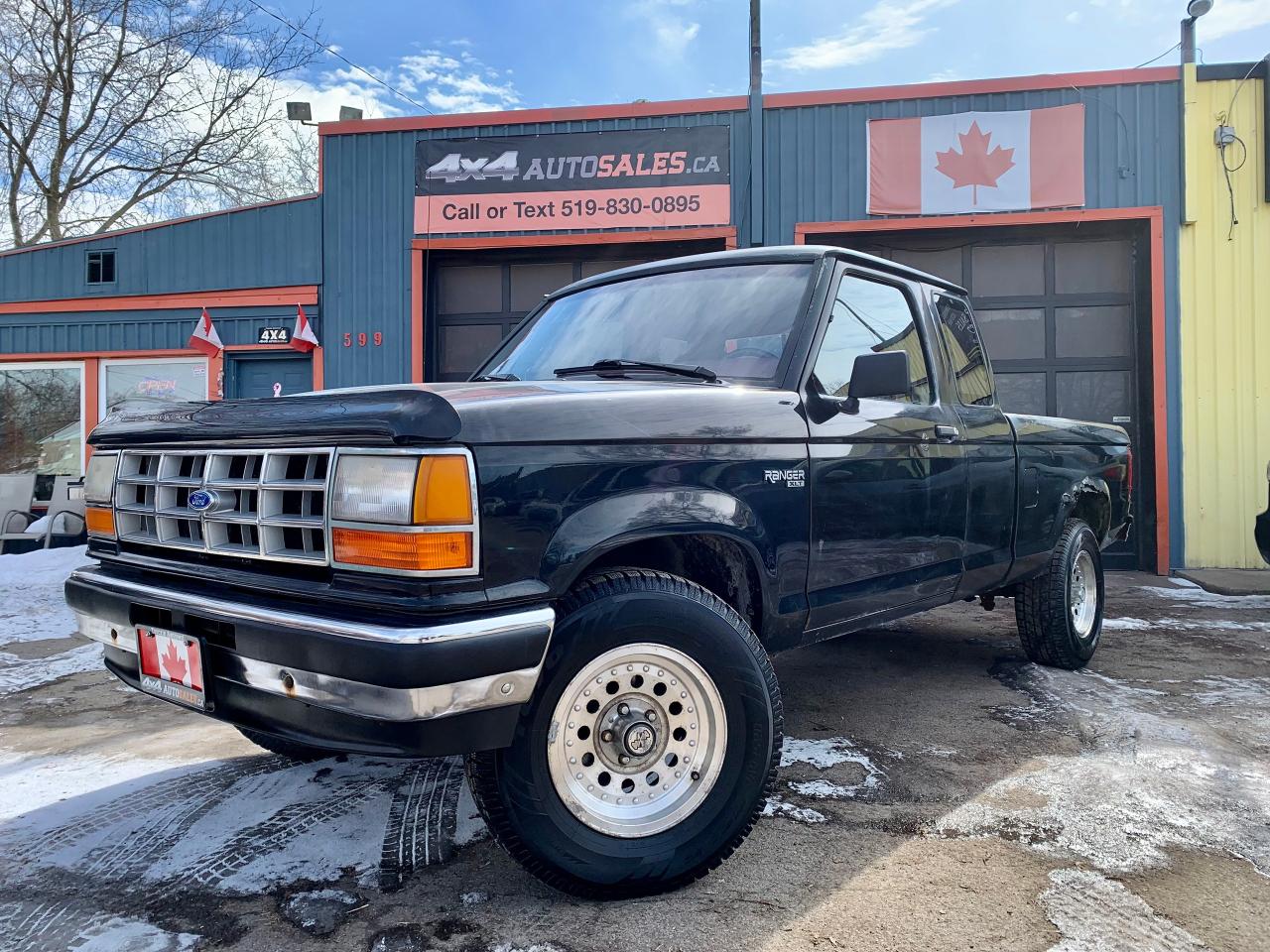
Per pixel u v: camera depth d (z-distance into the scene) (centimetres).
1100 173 870
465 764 208
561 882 210
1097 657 491
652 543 254
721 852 227
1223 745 336
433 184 956
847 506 288
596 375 304
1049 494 426
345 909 217
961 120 884
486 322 984
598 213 936
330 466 201
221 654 217
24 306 1041
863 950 197
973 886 227
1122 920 210
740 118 917
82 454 1038
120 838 258
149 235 1016
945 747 337
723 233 919
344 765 320
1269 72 840
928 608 352
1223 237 855
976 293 913
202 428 231
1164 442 855
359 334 970
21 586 723
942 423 344
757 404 263
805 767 316
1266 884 229
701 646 225
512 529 197
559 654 205
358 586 194
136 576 251
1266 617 622
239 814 275
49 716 396
